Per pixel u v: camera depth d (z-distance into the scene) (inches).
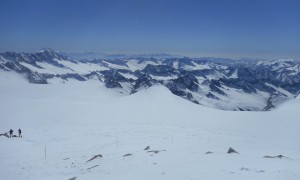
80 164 1652.3
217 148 1971.0
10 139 2357.3
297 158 1702.8
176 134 2642.7
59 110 3814.0
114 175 1274.6
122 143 2252.7
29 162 1756.9
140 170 1330.0
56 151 2044.8
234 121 3329.2
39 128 2938.0
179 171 1243.8
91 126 3016.7
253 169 1218.0
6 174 1518.2
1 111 3791.8
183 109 3978.8
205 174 1162.0
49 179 1311.5
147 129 2849.4
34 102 4271.7
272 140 2632.9
